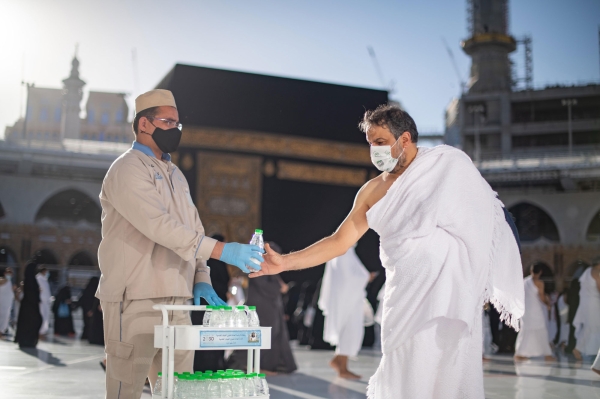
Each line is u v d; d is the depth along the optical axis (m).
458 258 2.86
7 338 13.97
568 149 43.47
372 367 9.59
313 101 19.86
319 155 19.92
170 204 3.33
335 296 8.41
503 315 3.13
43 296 14.98
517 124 45.38
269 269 3.28
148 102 3.41
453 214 2.86
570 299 10.41
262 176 19.30
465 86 46.66
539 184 35.06
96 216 36.84
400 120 3.04
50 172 33.59
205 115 18.72
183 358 3.23
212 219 18.73
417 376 2.79
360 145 20.36
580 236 34.03
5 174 33.00
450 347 2.80
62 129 37.19
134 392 3.15
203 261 3.61
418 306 2.82
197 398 2.71
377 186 3.21
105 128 42.84
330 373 8.68
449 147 3.00
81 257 40.72
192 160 18.64
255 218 19.20
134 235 3.22
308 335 14.98
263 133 19.31
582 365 9.71
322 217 19.92
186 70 18.56
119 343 3.17
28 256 33.47
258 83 19.31
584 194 34.06
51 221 34.25
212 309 2.91
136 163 3.23
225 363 8.46
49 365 8.77
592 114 43.69
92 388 6.55
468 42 47.19
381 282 15.02
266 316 8.50
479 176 2.97
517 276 3.05
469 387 2.78
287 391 6.77
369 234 19.33
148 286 3.19
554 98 44.25
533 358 11.02
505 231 3.04
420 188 2.92
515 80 46.62
